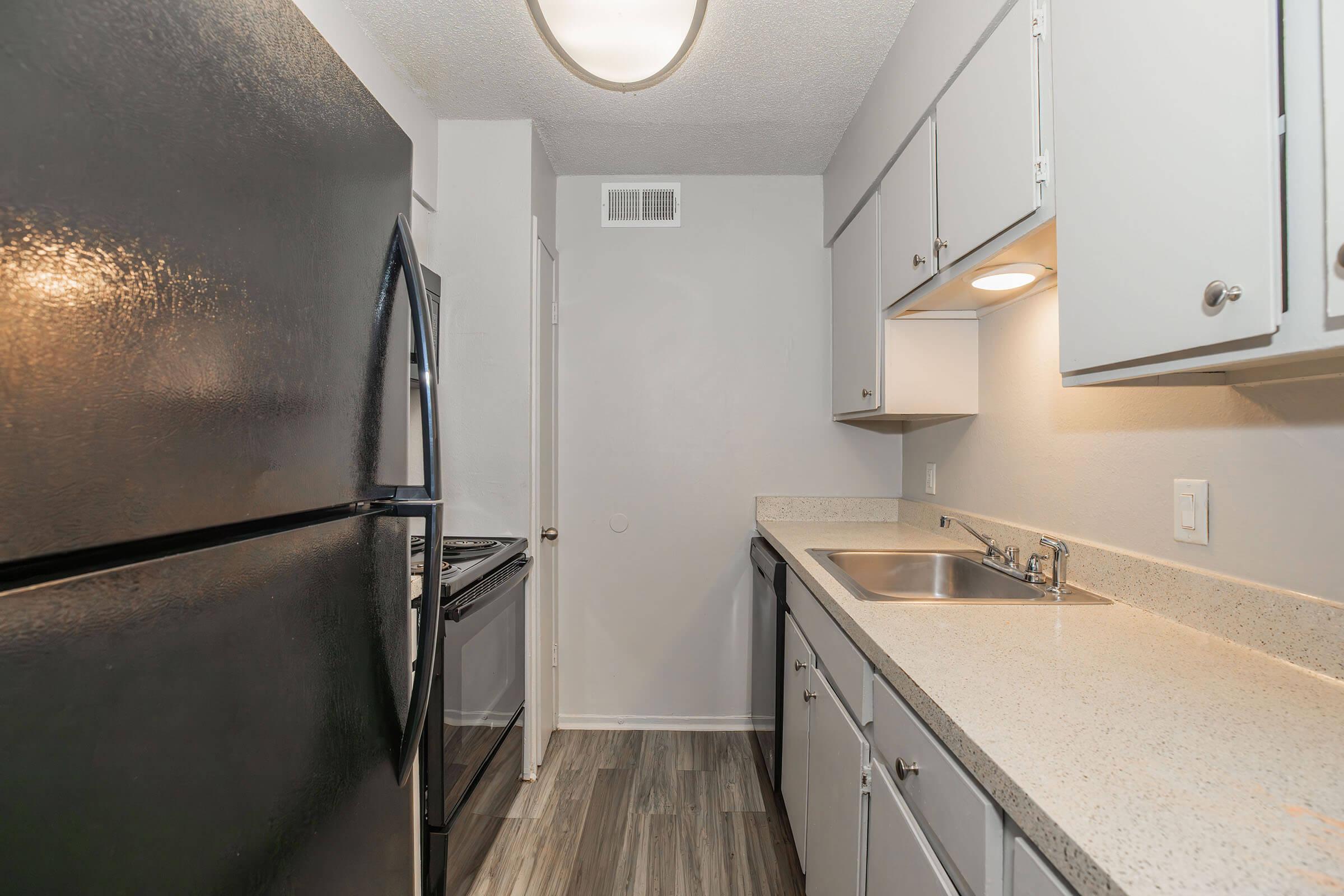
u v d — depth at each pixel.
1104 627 1.02
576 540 2.49
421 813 1.35
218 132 0.44
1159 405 1.11
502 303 2.06
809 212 2.49
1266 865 0.45
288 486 0.52
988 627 1.02
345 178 0.62
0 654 0.30
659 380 2.49
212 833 0.43
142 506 0.38
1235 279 0.63
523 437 2.06
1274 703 0.73
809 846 1.46
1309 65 0.57
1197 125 0.68
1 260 0.31
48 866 0.32
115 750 0.36
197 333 0.42
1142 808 0.52
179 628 0.41
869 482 2.49
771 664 1.99
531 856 1.69
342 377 0.62
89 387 0.35
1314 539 0.83
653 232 2.49
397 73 1.78
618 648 2.50
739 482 2.50
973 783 0.67
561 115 2.02
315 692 0.56
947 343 1.83
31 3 0.32
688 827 1.83
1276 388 0.88
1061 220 0.93
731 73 1.78
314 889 0.55
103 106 0.36
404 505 0.72
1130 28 0.79
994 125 1.12
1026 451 1.57
